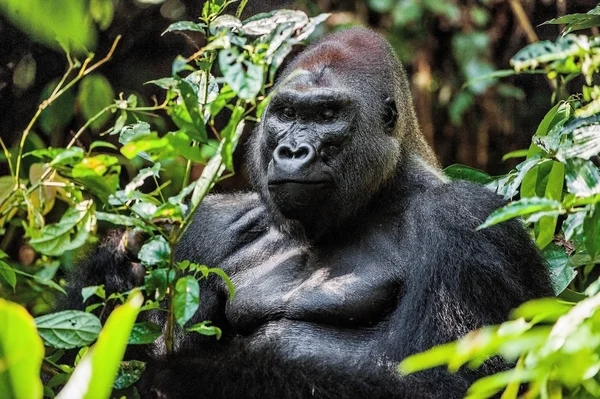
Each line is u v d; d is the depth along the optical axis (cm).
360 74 953
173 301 712
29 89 1515
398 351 869
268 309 929
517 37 1709
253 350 823
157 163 751
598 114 710
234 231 1003
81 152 729
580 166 691
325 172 900
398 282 916
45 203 1012
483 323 864
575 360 461
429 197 935
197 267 736
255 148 988
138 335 734
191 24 762
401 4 1653
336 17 1677
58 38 394
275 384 795
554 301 506
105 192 734
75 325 709
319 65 952
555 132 851
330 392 801
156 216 718
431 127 1719
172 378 789
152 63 1563
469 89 1681
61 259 1130
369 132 934
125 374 757
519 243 913
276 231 986
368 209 954
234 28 768
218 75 1268
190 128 677
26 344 382
